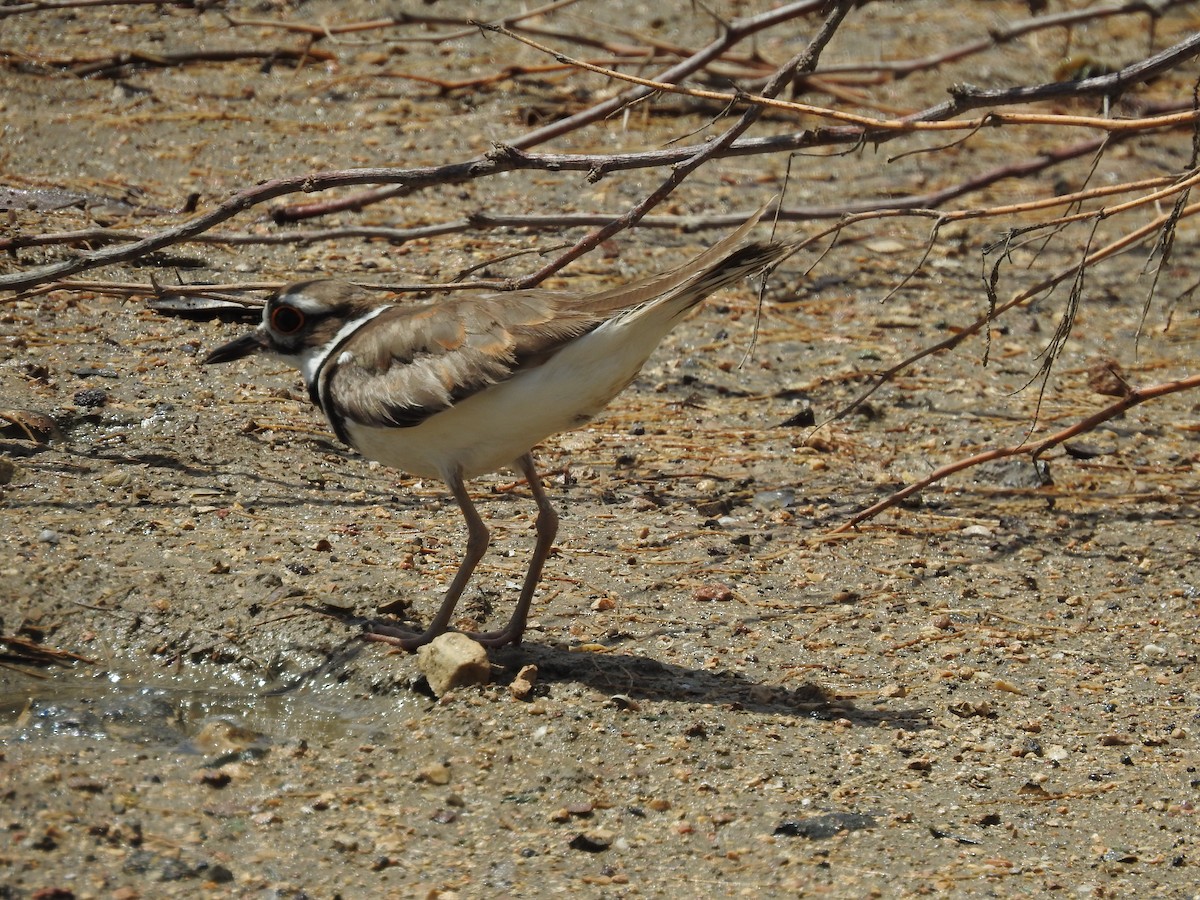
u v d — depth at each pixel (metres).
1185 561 12.05
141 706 9.22
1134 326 16.44
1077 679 10.29
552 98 20.20
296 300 10.00
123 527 10.93
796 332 15.83
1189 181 11.30
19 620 9.87
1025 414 14.50
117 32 20.62
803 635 10.62
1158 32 22.81
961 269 17.47
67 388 12.86
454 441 9.41
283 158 17.84
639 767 8.88
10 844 7.65
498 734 9.05
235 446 12.41
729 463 13.30
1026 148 20.20
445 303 9.54
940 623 10.90
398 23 18.92
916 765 9.12
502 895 7.70
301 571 10.57
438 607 10.35
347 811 8.31
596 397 9.19
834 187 18.84
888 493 12.98
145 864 7.65
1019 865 8.24
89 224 15.38
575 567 11.30
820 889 7.92
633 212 12.66
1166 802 8.92
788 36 22.27
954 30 22.89
